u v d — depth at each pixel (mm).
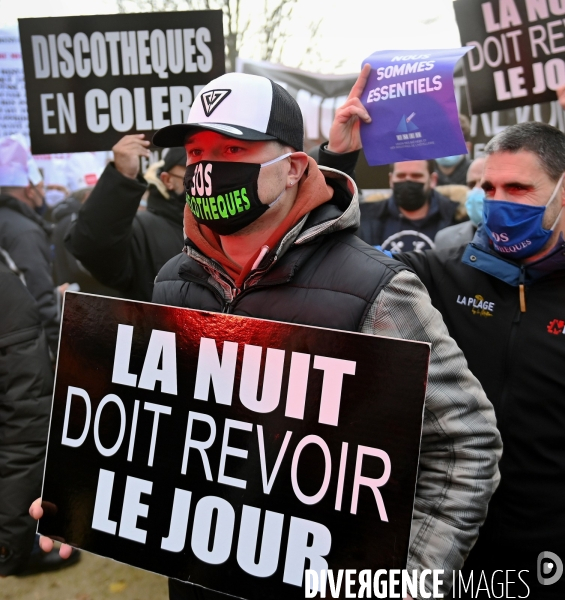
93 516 1235
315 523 1065
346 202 1306
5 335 2246
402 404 1023
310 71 3562
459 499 1103
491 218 1594
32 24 2572
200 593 1299
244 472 1121
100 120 2607
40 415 2289
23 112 3578
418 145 1559
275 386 1106
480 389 1184
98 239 2568
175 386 1188
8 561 2293
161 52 2553
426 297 1158
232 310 1238
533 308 1573
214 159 1190
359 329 1121
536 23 2256
